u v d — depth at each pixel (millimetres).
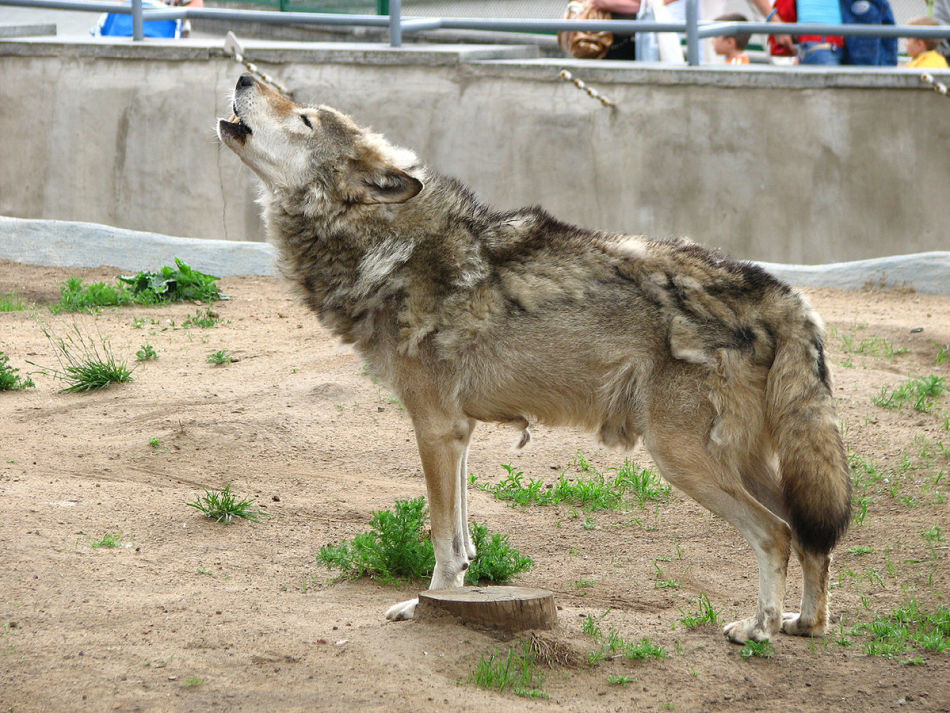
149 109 28859
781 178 24297
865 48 25906
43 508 13039
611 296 10453
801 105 23953
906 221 23656
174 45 28703
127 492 13891
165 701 8656
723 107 24500
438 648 9781
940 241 23516
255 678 9078
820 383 10195
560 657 9898
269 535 12938
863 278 23656
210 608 10578
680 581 12117
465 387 10828
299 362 20125
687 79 24656
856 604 11430
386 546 11922
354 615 10617
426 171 11516
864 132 23656
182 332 22562
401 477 15266
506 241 10828
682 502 14578
